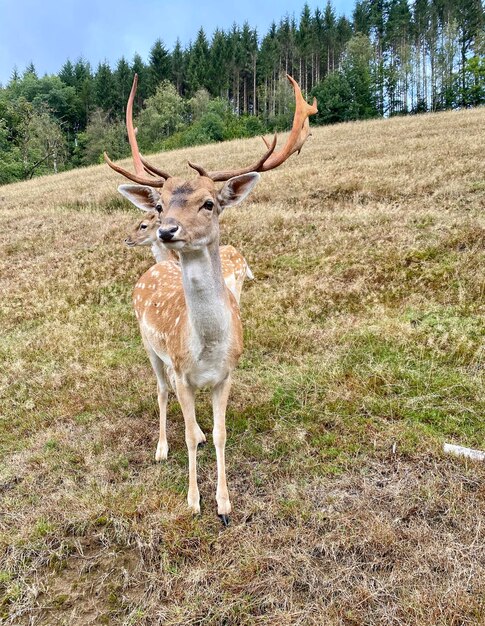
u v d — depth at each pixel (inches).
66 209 285.3
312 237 167.2
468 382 85.3
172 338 68.8
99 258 181.3
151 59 1338.6
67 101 1332.4
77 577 59.7
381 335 102.3
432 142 318.7
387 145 341.1
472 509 61.6
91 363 111.1
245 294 134.4
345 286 127.6
